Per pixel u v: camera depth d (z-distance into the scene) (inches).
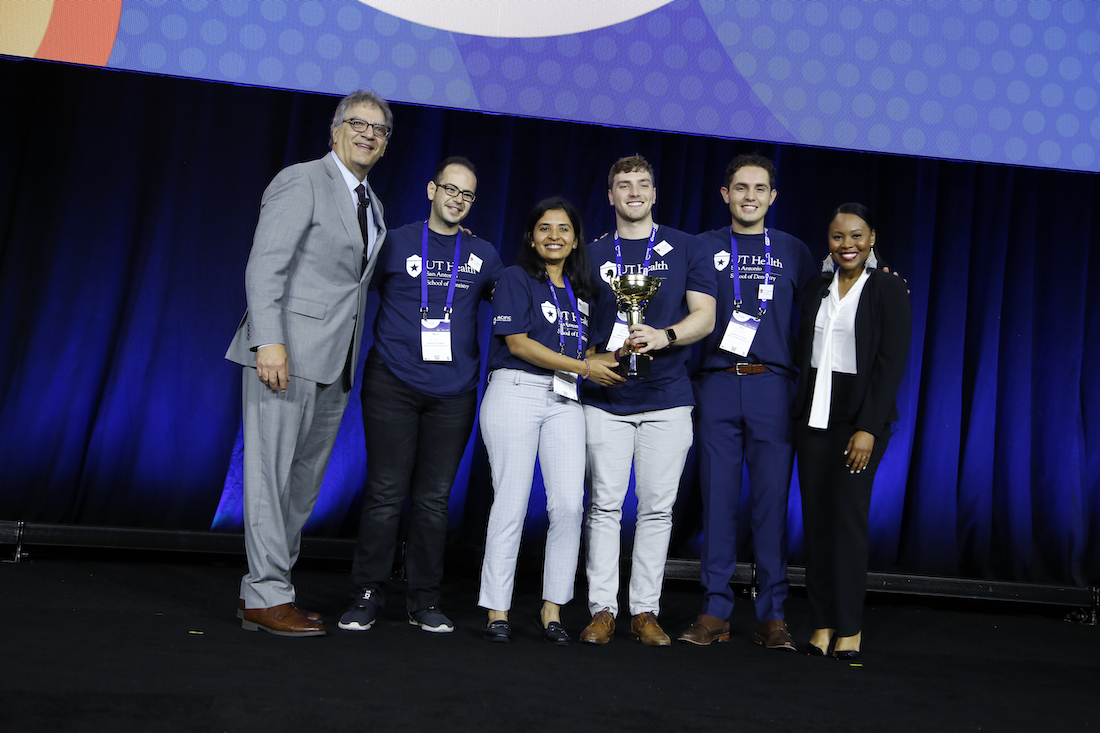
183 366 148.6
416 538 101.2
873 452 100.3
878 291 101.7
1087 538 160.6
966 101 134.2
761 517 106.2
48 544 134.3
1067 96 136.4
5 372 144.1
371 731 57.8
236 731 56.5
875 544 155.7
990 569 157.2
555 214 99.8
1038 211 167.2
